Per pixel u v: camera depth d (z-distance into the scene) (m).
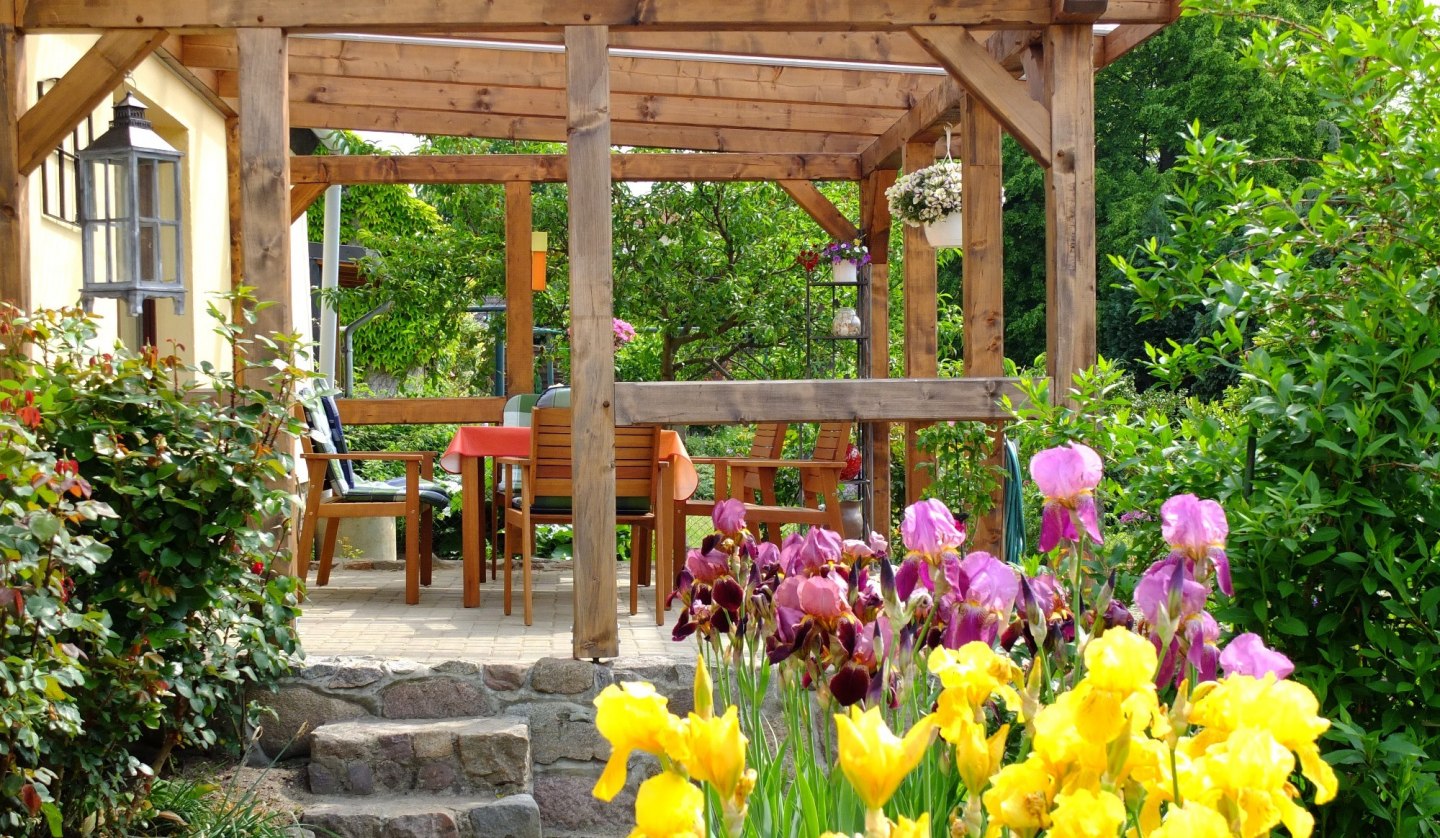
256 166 4.53
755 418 4.73
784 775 2.29
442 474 11.21
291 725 4.43
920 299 7.27
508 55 7.12
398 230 16.48
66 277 5.73
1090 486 1.89
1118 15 5.04
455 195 13.08
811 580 1.82
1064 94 4.89
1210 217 3.40
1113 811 1.06
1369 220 3.07
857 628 1.82
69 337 4.00
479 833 4.03
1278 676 1.49
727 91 7.27
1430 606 2.73
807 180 8.69
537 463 5.41
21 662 2.84
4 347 4.07
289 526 4.30
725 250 12.71
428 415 8.45
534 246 9.15
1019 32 5.52
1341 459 2.92
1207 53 17.77
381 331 15.70
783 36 6.30
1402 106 3.16
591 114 4.59
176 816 3.80
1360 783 2.73
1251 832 1.05
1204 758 1.16
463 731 4.25
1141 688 1.12
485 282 12.73
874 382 4.82
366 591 6.62
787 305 12.55
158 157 4.88
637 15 4.60
